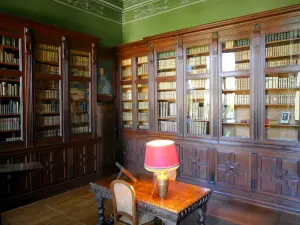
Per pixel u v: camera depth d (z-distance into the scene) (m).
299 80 3.88
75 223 3.52
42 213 3.84
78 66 5.20
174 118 5.27
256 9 4.61
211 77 4.65
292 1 4.25
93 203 4.21
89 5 5.86
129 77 6.08
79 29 5.63
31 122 4.31
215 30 4.55
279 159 3.96
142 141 5.78
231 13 4.91
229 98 4.57
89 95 5.40
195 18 5.41
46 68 4.62
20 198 4.09
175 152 2.61
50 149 4.57
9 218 3.67
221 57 4.54
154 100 5.50
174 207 2.37
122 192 2.59
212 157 4.66
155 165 2.51
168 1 5.83
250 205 4.13
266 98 4.17
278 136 4.09
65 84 4.88
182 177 5.09
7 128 4.11
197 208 2.61
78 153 5.08
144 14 6.29
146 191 2.82
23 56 4.22
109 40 6.37
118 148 6.27
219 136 4.59
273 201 4.02
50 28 4.57
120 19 6.67
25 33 4.21
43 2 4.93
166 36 5.18
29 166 3.48
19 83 4.21
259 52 4.13
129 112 6.11
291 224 3.48
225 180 4.52
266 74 4.11
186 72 5.01
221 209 3.98
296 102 3.92
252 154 4.22
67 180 4.86
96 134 5.50
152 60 5.48
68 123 4.92
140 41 5.64
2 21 3.93
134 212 2.52
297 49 3.87
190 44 4.90
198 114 4.91
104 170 5.86
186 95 5.03
